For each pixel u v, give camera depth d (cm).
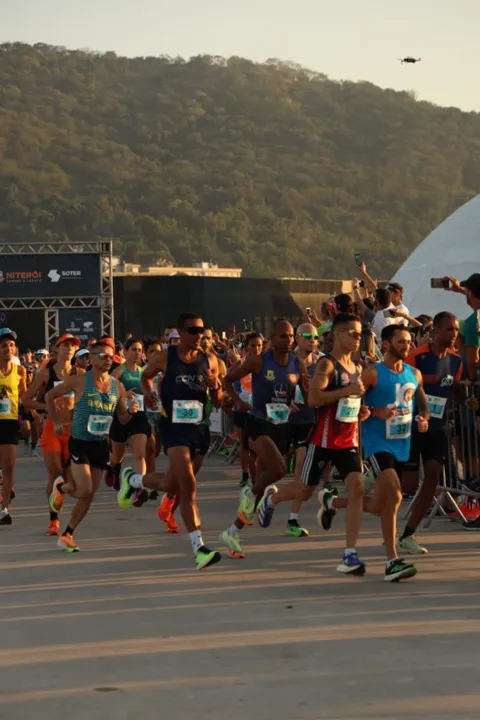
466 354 1175
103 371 1117
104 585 943
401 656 692
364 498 977
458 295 4194
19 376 1334
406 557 1042
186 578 962
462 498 1281
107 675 664
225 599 870
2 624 809
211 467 2077
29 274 4303
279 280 5575
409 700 604
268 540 1164
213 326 5409
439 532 1185
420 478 1260
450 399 1247
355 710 589
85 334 4344
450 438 1248
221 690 629
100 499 1598
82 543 1184
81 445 1123
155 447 1688
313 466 996
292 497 1029
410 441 1051
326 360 964
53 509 1230
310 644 726
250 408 1123
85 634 769
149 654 710
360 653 701
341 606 836
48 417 1180
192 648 723
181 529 1270
